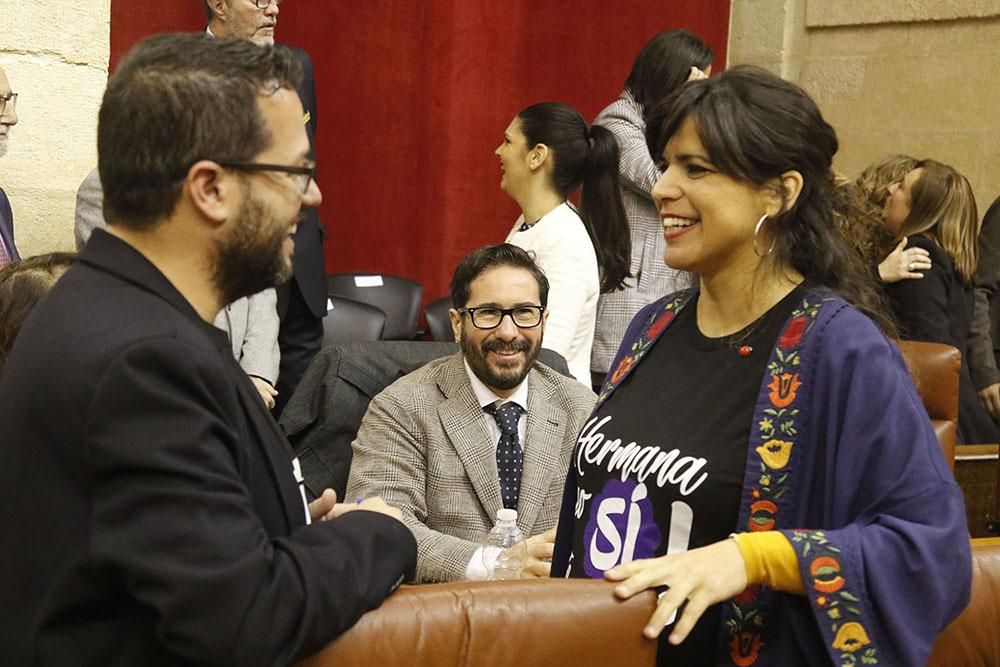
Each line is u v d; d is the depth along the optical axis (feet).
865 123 19.15
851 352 5.09
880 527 4.85
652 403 5.70
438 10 16.81
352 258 16.74
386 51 16.53
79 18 12.83
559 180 11.35
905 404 5.00
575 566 5.76
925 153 18.45
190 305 4.35
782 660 5.05
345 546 4.37
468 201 17.42
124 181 4.32
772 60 20.06
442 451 8.80
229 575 3.90
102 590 4.03
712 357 5.58
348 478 9.28
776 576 4.82
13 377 4.26
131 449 3.94
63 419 4.04
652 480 5.45
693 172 5.41
